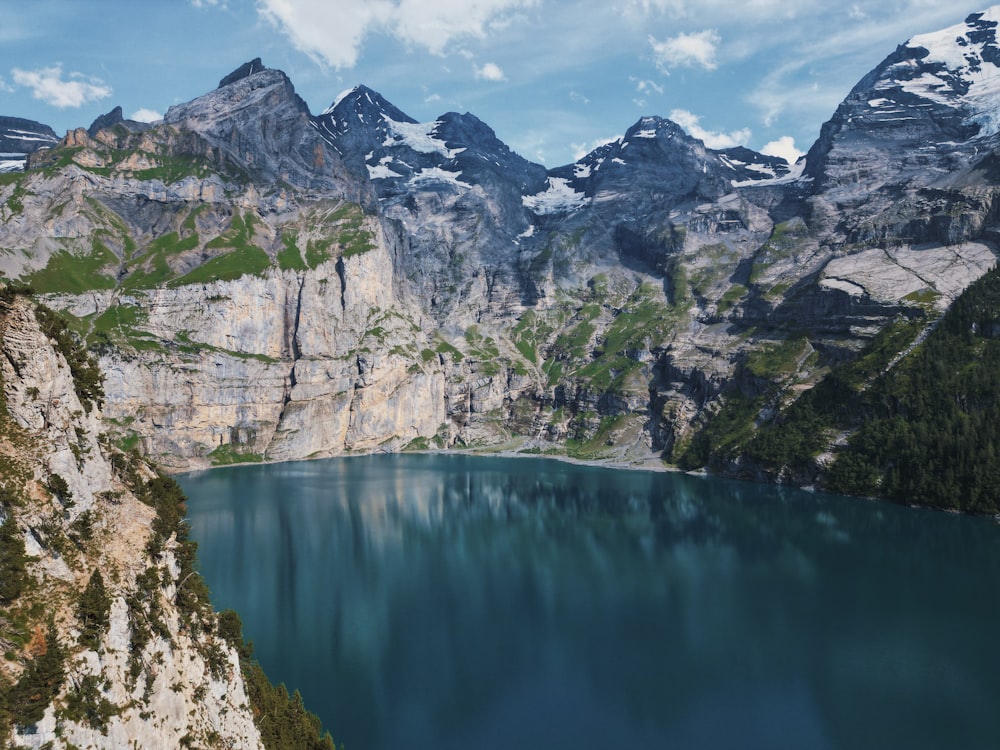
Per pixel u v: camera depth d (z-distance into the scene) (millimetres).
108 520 60344
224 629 72250
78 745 45625
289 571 177125
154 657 55812
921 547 195875
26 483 53750
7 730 42188
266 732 72062
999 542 198750
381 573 177500
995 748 99250
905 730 104188
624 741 101875
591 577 176625
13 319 57906
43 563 51969
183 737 55906
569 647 133500
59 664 46875
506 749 99250
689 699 113938
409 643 134375
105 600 52625
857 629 140750
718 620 146750
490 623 145125
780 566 183500
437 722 106125
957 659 126938
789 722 106750
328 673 121125
